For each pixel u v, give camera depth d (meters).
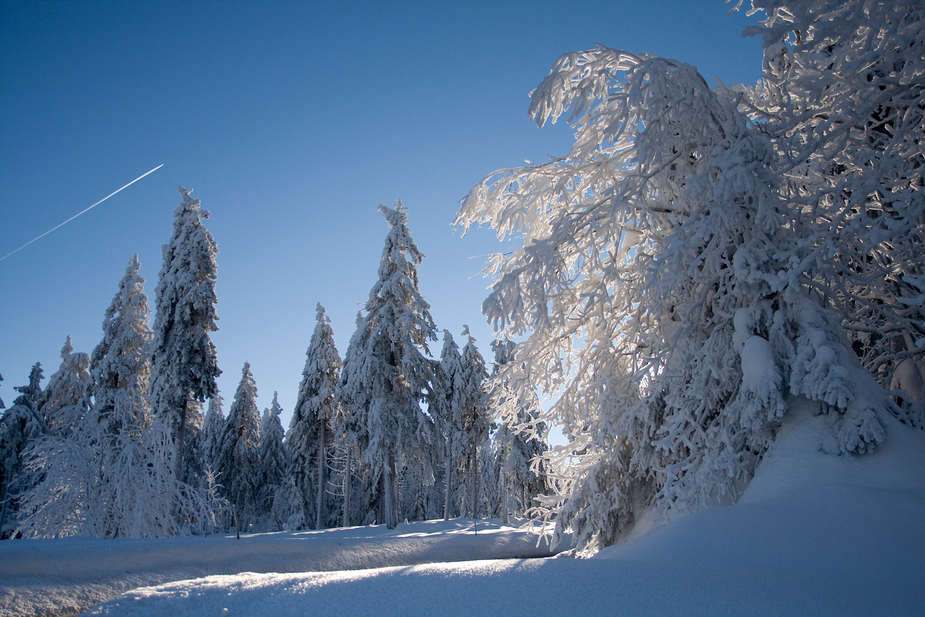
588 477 9.42
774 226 7.64
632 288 9.93
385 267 25.64
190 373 24.91
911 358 9.14
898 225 6.94
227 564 9.51
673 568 4.67
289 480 38.12
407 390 24.62
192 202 27.02
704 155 8.82
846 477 6.43
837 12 7.51
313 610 3.74
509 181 11.14
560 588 4.07
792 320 7.77
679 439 8.12
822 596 3.82
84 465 15.11
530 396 10.91
